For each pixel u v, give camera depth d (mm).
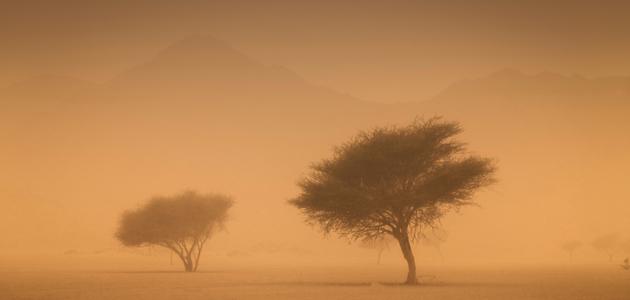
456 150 69062
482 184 68188
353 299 50406
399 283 72625
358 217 67750
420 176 68250
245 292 58094
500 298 51438
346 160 67500
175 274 96750
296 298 51562
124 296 53906
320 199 67125
